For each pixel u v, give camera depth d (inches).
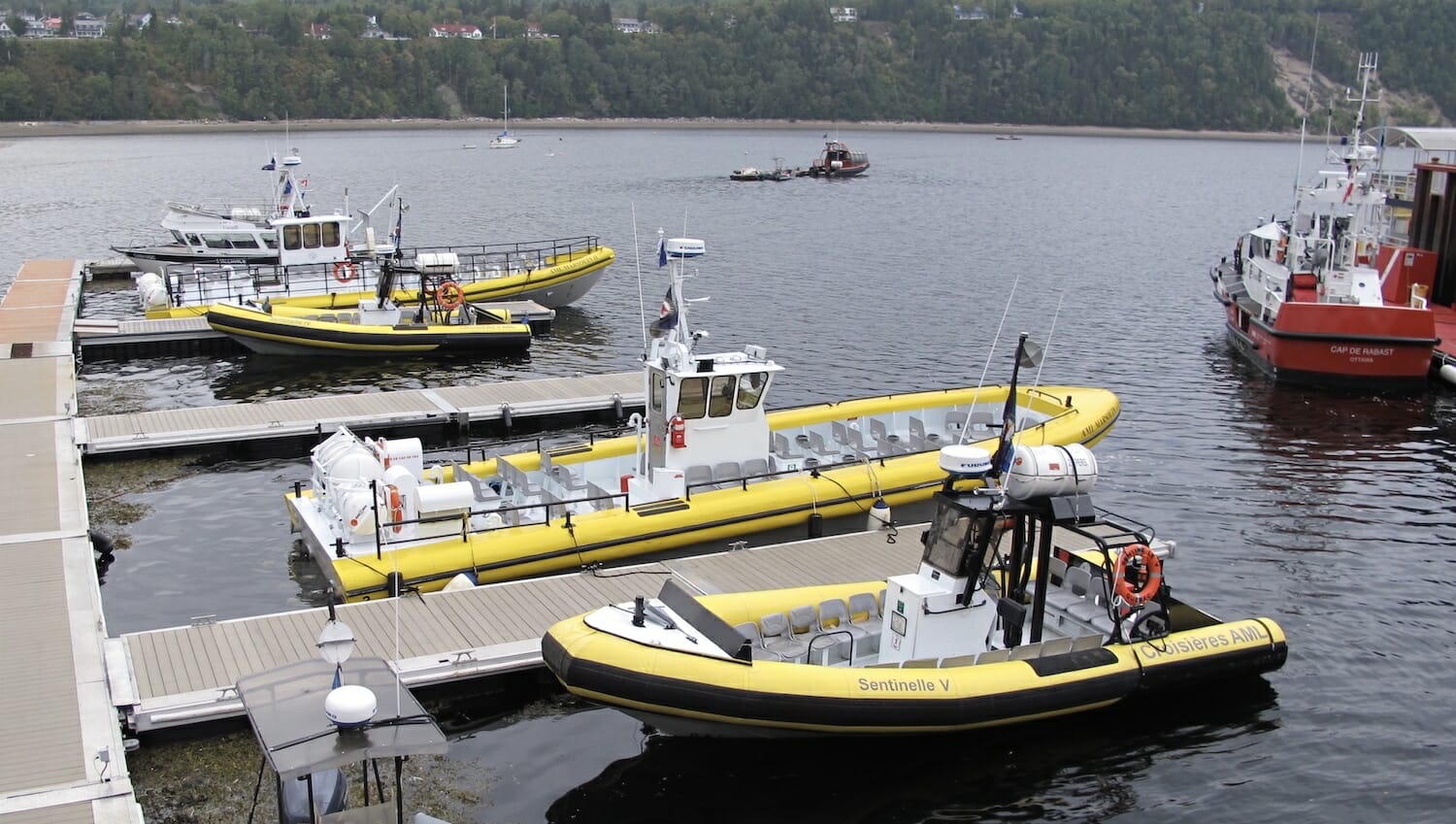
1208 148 6889.8
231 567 754.2
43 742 486.6
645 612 537.6
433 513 684.7
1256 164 5669.3
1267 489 955.3
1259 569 794.2
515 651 573.6
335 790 424.5
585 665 498.3
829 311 1706.4
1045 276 2071.9
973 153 6038.4
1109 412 922.7
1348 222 1504.7
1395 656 666.2
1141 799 525.0
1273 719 592.4
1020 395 968.3
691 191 3649.1
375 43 7573.8
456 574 676.1
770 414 890.1
